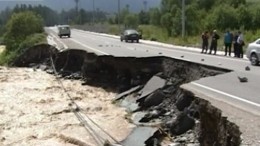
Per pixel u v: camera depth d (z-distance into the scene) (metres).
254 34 47.50
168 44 45.56
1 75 35.91
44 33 71.38
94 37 65.75
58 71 35.06
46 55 42.66
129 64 25.45
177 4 74.38
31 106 22.75
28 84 30.45
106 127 17.56
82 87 27.95
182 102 16.38
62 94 25.98
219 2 71.69
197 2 74.38
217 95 13.52
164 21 70.38
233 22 58.75
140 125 17.11
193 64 21.05
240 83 16.02
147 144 14.68
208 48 35.34
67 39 55.94
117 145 14.58
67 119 19.58
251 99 12.76
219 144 10.77
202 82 16.56
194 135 14.13
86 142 15.50
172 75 22.06
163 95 19.72
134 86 24.17
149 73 24.19
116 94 24.98
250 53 22.88
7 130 18.25
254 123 9.88
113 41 52.09
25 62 45.12
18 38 63.56
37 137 17.05
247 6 65.06
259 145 8.47
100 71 28.34
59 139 16.58
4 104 23.44
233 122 9.96
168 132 15.48
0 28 130.88
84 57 31.80
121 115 19.66
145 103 19.91
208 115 12.21
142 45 42.66
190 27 61.88
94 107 21.89
